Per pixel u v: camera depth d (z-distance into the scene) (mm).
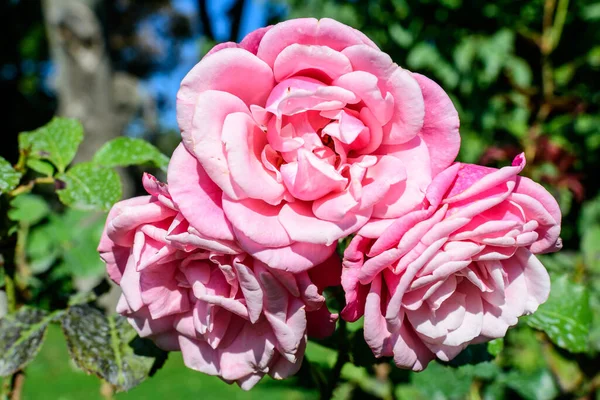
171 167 256
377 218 257
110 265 297
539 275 276
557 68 966
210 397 1249
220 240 254
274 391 1228
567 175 738
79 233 542
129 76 4719
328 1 1052
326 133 261
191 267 275
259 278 252
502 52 914
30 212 518
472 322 277
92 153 1765
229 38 851
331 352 436
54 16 1720
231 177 248
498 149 730
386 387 519
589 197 895
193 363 288
